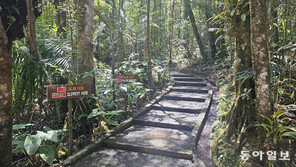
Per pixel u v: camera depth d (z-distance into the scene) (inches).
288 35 135.8
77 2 139.8
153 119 173.2
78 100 148.3
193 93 257.1
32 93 157.2
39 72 146.6
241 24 125.0
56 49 153.3
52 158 102.7
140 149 126.3
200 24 429.1
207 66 370.3
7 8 68.1
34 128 155.8
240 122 123.7
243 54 128.0
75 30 158.9
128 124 164.9
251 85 123.0
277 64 129.1
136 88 203.3
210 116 181.8
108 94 190.9
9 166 66.7
